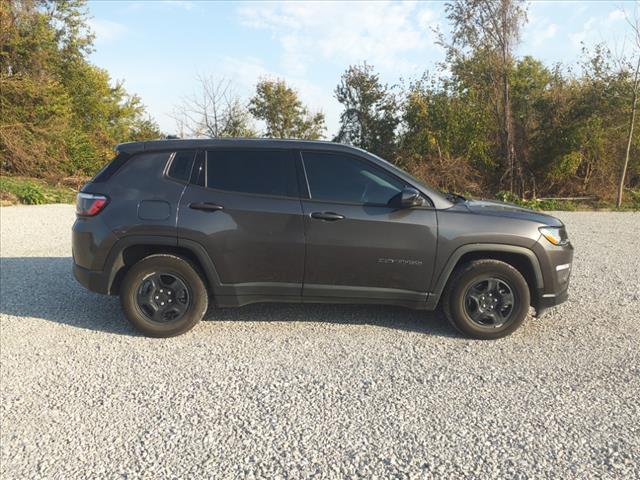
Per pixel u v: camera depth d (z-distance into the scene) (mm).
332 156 4539
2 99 20281
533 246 4402
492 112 19078
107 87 37312
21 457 2783
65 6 26438
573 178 18844
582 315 5199
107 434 3002
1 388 3568
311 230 4383
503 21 17922
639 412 3256
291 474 2637
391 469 2674
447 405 3338
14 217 12891
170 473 2645
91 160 23047
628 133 17641
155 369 3877
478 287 4477
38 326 4797
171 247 4508
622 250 8906
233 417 3191
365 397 3445
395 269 4422
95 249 4430
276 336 4562
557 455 2795
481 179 19250
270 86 31422
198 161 4547
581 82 18406
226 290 4469
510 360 4070
